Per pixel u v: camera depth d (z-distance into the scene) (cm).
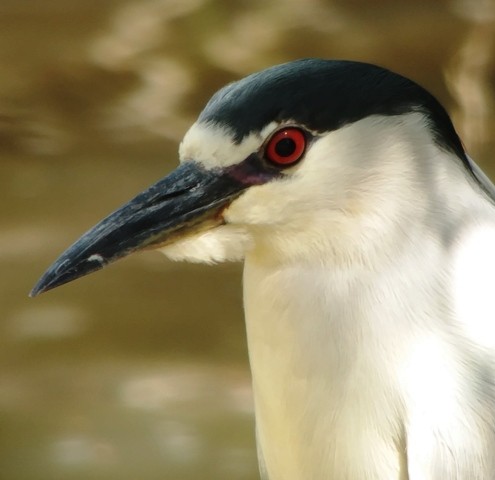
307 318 591
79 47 1902
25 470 1097
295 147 566
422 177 572
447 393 571
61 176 1661
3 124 1789
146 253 1461
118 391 1209
